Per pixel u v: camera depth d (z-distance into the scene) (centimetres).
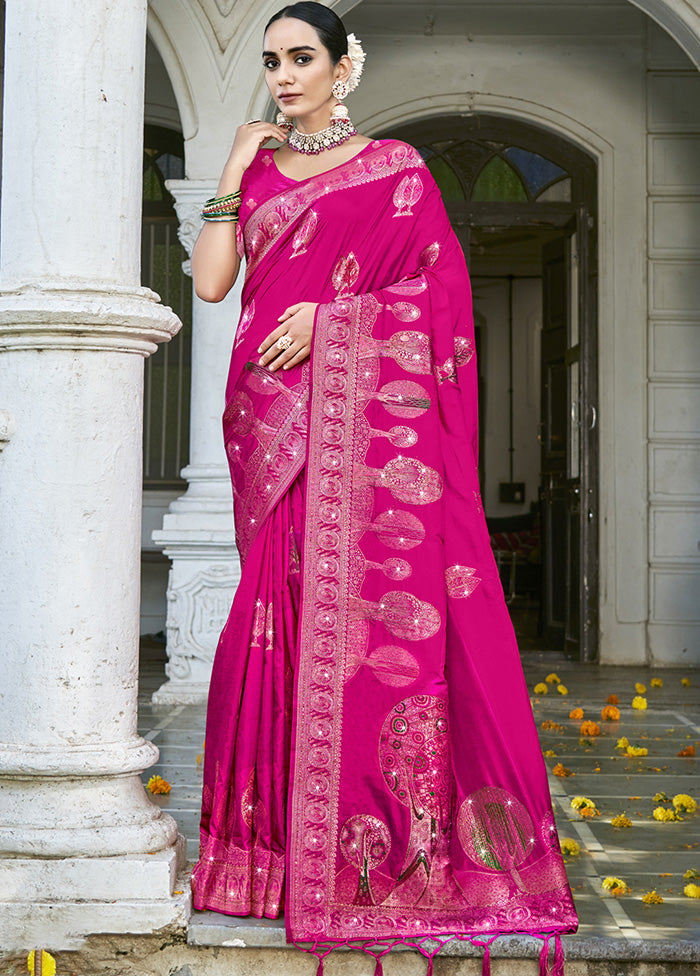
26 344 234
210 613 559
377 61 730
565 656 750
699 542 730
